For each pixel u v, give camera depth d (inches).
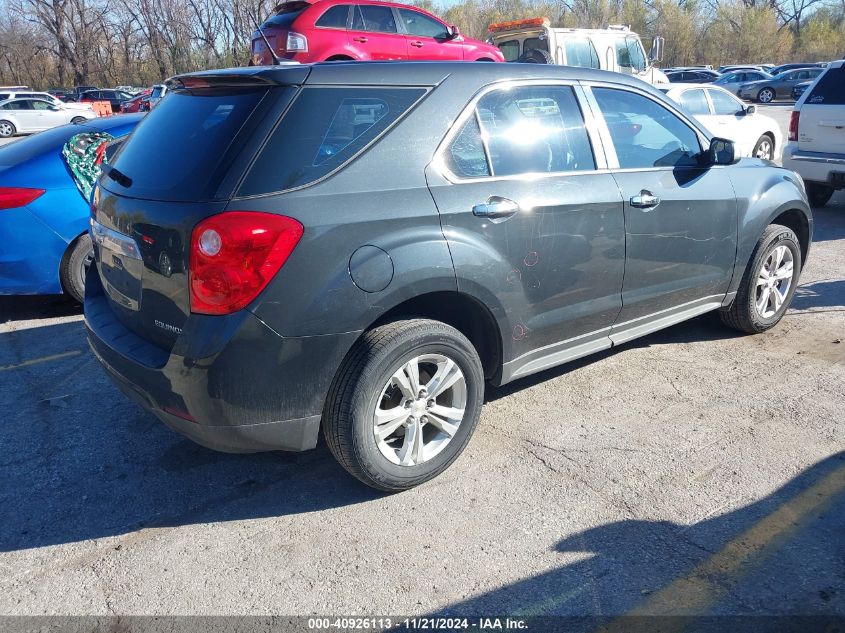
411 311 134.0
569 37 582.2
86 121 247.1
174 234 111.4
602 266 153.2
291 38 432.1
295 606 105.0
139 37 2062.0
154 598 107.1
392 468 127.3
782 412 159.0
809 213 208.4
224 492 134.1
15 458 146.1
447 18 2171.5
